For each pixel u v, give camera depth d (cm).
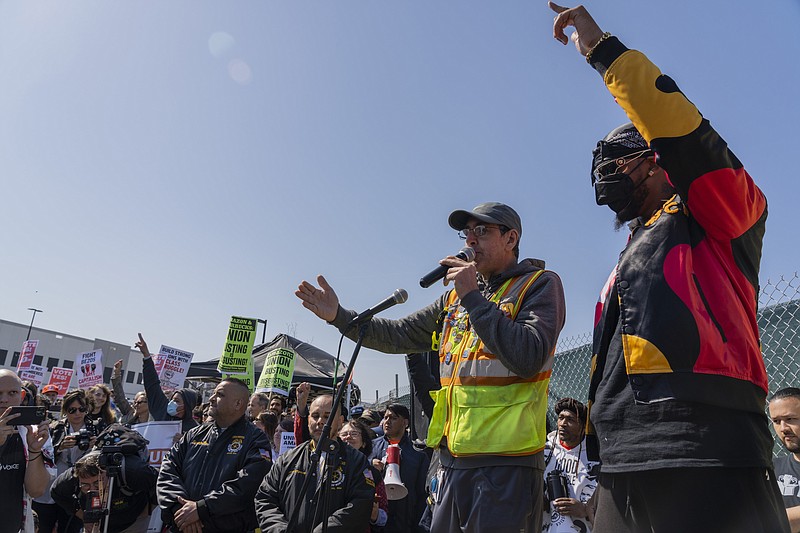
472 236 254
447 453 223
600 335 165
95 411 701
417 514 526
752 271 155
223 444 466
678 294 143
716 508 127
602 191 174
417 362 490
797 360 378
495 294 238
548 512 419
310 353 1199
